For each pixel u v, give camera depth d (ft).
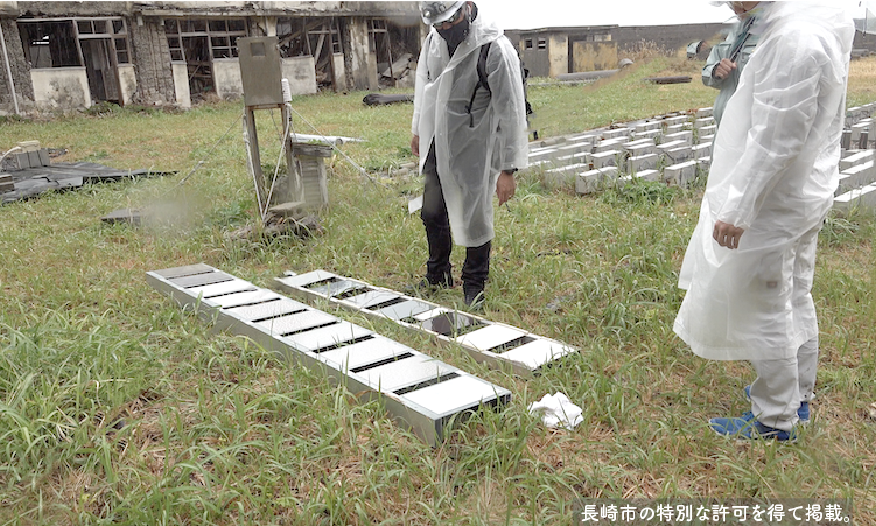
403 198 20.89
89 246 17.25
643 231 16.92
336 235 17.69
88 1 58.18
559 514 7.27
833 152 8.32
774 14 7.68
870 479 7.99
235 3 63.87
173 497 7.18
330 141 19.38
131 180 26.53
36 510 7.30
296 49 69.56
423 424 8.57
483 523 7.02
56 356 10.15
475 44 11.68
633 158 23.39
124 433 8.65
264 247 17.03
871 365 10.39
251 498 7.29
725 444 8.48
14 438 8.22
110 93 64.75
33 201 23.67
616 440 8.67
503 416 8.86
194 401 9.59
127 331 11.94
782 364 8.28
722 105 12.32
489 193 12.73
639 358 10.83
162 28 62.49
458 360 10.72
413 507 7.43
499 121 12.27
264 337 11.28
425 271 15.28
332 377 9.98
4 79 55.06
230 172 27.09
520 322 12.39
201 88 70.95
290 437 8.57
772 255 7.95
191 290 13.47
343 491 7.34
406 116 49.93
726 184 8.24
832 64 7.32
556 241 17.11
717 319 8.42
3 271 15.37
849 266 15.07
